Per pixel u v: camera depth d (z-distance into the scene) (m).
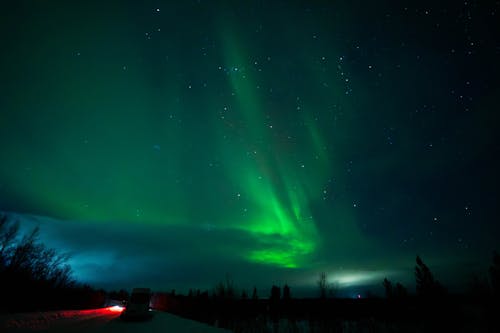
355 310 55.59
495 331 35.38
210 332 17.59
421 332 41.75
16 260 27.48
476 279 46.53
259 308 56.41
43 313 23.86
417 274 51.97
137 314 22.91
